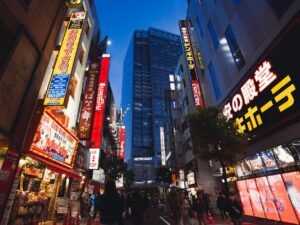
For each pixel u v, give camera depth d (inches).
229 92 721.0
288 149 416.5
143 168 4411.9
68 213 435.8
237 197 685.9
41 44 399.5
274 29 474.0
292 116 407.5
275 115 463.2
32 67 368.8
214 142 555.8
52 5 448.5
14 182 304.3
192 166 1221.7
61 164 502.0
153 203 1898.4
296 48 405.1
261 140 517.7
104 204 218.5
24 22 344.5
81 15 545.3
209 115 565.9
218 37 819.4
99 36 1147.9
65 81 429.1
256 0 553.0
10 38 317.7
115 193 227.5
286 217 409.7
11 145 302.8
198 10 1067.9
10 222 340.8
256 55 548.1
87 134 665.6
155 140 5187.0
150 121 5792.3
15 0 321.4
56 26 460.4
